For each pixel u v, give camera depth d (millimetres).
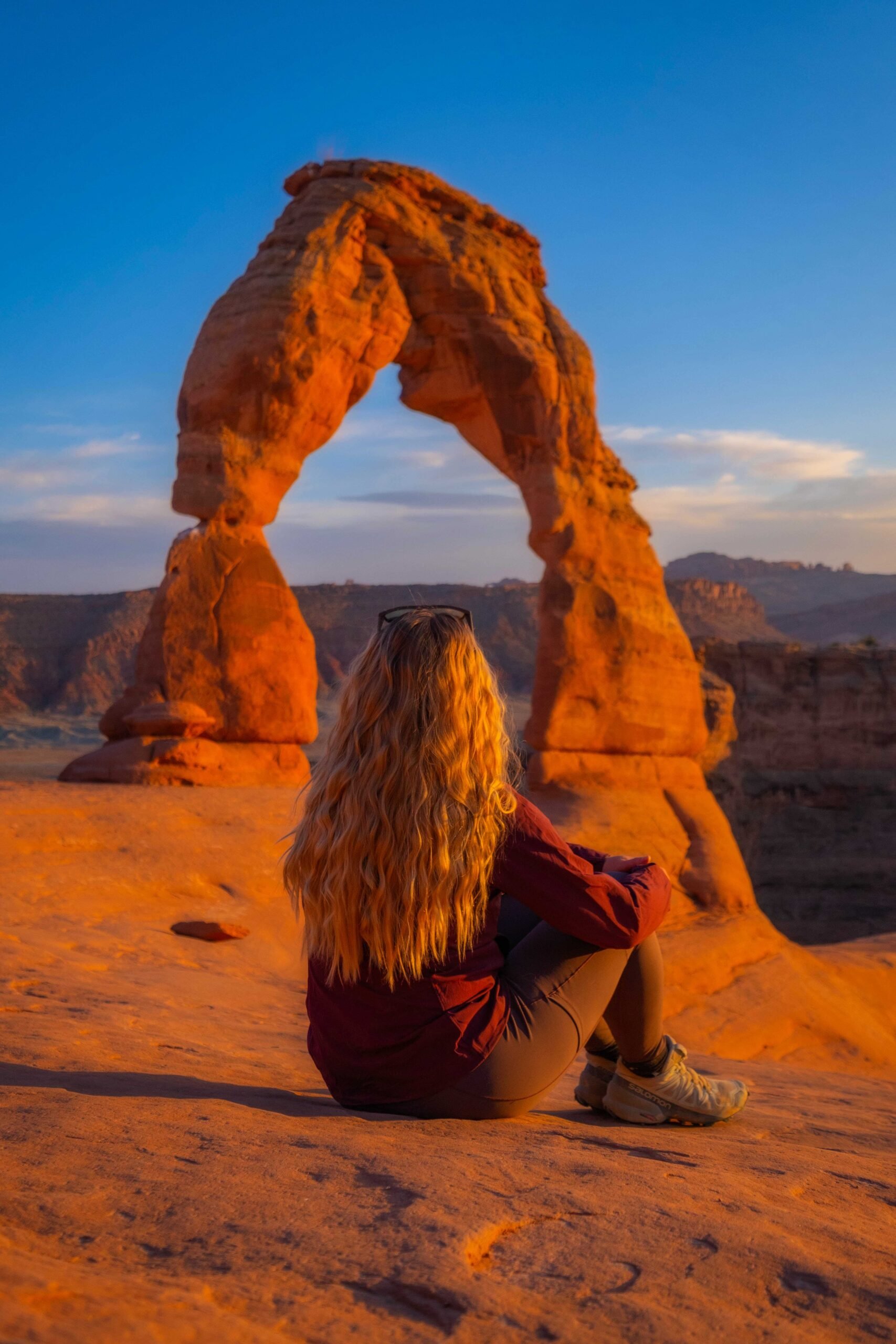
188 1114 2182
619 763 16938
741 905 15406
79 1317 1125
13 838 8469
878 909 52219
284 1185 1710
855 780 54125
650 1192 1832
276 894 9234
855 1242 1682
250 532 13977
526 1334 1253
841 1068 12023
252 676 13547
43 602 142250
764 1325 1321
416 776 2344
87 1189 1647
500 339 16234
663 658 17641
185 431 14031
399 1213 1590
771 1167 2303
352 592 160125
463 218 16500
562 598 16797
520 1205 1692
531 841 2430
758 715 54375
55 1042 3285
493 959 2492
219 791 11547
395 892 2346
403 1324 1260
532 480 17094
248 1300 1284
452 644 2416
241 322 13859
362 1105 2520
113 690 133250
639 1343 1252
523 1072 2445
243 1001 5867
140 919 7918
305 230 14508
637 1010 2771
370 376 15180
